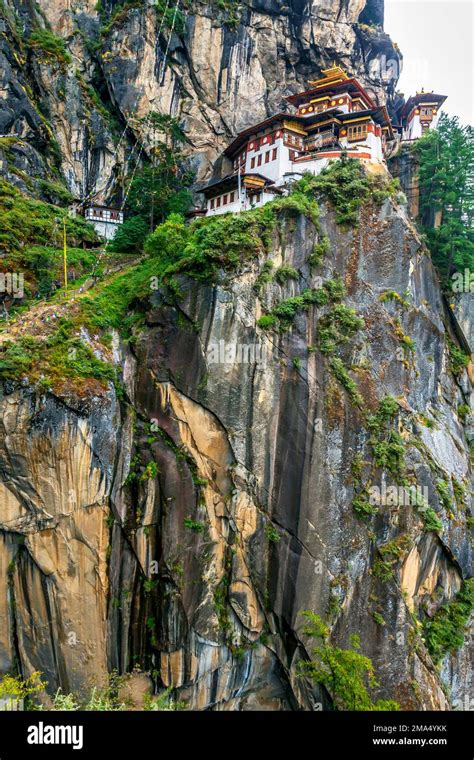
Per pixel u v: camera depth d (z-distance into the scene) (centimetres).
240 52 4956
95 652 2595
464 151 3881
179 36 4784
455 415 3806
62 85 4500
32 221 3669
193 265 2927
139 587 2730
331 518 2858
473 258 3928
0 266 3278
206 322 2880
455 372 3903
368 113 4022
